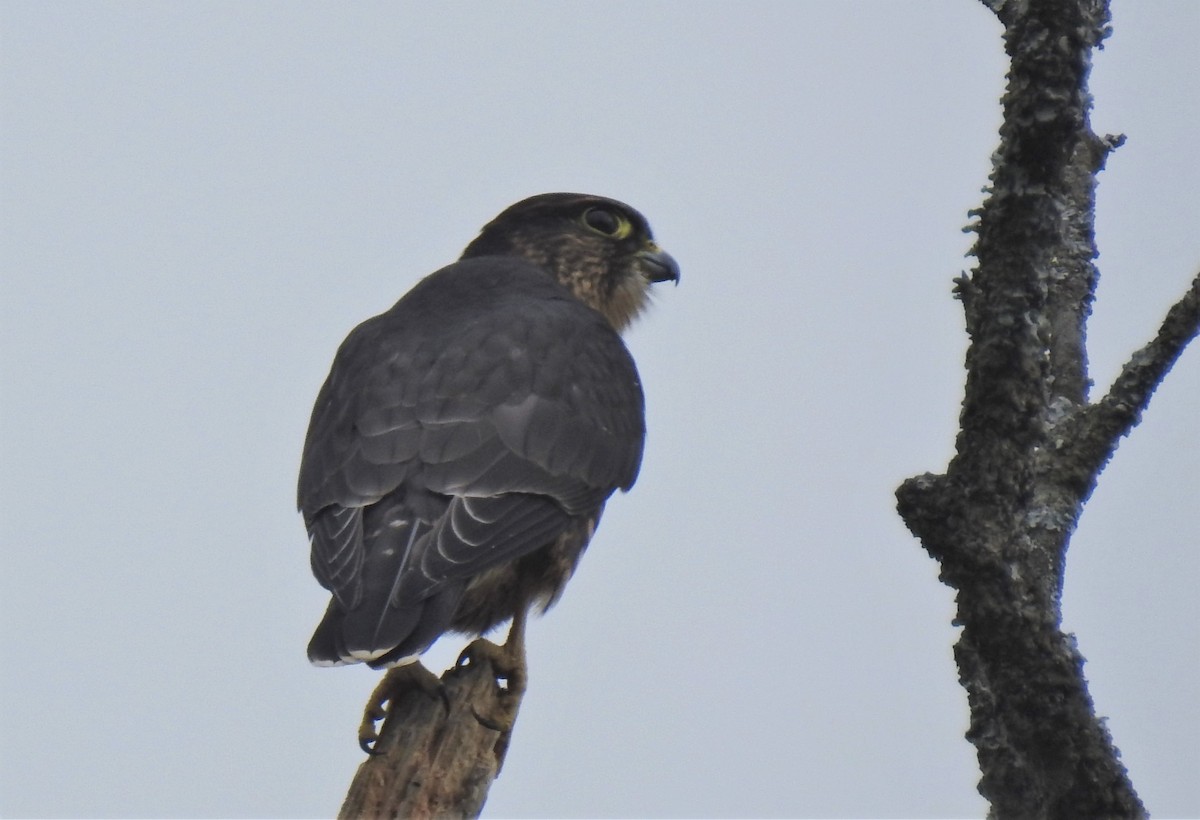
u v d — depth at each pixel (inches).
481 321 407.8
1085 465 289.4
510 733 340.5
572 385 399.2
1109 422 290.2
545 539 372.2
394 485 359.3
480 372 386.9
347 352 414.6
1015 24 243.1
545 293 441.1
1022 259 246.8
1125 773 247.3
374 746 308.0
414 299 433.7
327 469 370.0
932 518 251.1
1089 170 339.3
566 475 383.2
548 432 383.6
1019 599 248.1
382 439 368.5
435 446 367.2
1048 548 281.9
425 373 384.8
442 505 356.8
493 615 402.9
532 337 404.2
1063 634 249.4
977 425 250.7
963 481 250.5
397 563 337.4
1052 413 302.5
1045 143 242.2
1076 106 241.3
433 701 318.0
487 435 374.0
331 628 321.7
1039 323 249.1
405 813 293.3
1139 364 290.5
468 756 305.6
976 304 251.1
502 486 367.9
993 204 248.1
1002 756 250.7
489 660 354.3
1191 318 286.7
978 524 249.1
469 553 348.2
